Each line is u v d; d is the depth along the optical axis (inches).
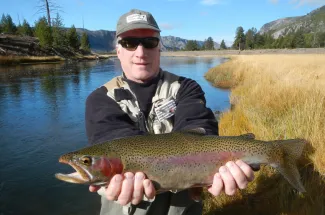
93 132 32.8
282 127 74.9
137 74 35.2
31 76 306.2
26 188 73.7
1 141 105.3
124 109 34.4
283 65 261.7
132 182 27.1
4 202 67.6
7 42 600.4
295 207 50.3
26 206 66.2
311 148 62.0
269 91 122.5
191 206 36.7
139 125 34.3
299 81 133.2
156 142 30.7
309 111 78.5
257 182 58.9
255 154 32.7
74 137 109.4
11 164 87.1
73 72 366.6
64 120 131.7
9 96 189.5
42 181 77.4
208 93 205.2
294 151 34.3
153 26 34.9
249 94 142.4
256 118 90.3
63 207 65.9
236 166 28.0
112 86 36.1
